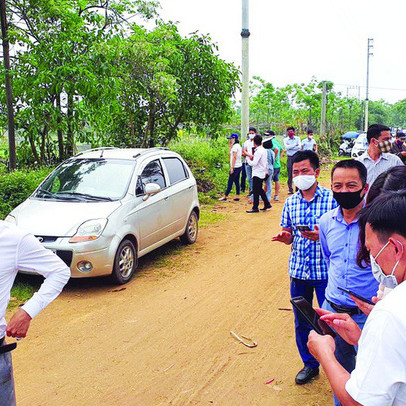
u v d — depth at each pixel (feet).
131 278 25.17
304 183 14.55
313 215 14.79
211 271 26.73
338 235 12.07
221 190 53.16
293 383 15.51
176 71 50.88
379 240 6.55
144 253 26.45
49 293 10.00
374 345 5.85
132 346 17.94
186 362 16.81
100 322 19.97
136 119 52.13
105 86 38.96
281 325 19.85
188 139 68.23
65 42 38.60
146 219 26.32
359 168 11.58
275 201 49.93
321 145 111.34
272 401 14.53
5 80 38.22
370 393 5.80
